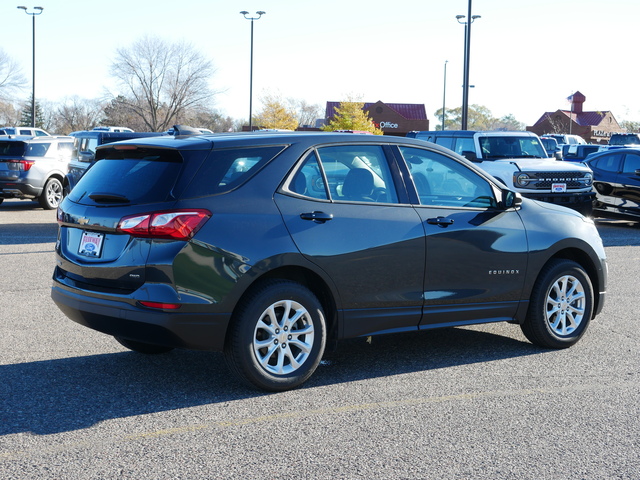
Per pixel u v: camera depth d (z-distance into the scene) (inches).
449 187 235.3
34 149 755.4
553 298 252.8
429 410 189.2
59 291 210.1
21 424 175.8
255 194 199.5
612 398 200.2
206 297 189.6
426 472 151.2
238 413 185.6
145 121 2950.3
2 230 581.0
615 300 341.1
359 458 157.9
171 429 173.9
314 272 205.6
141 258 189.0
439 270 226.5
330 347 214.1
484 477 149.3
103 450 160.9
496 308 240.5
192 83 2940.5
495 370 226.7
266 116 2792.8
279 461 155.9
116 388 204.7
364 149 221.9
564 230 253.9
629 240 583.5
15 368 222.4
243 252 193.2
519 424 179.6
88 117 3841.0
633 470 153.5
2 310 301.7
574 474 151.3
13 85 3257.9
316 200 208.5
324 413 186.2
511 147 637.9
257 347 198.1
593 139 3681.1
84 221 201.6
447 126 6776.6
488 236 235.8
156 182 193.8
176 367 226.5
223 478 147.2
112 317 193.5
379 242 214.4
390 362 235.3
